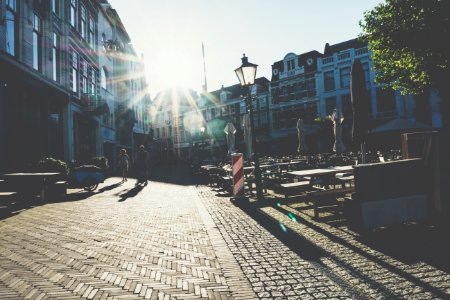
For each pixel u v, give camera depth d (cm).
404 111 2855
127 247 455
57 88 1648
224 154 4756
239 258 396
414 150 506
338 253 395
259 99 4050
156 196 1063
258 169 881
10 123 1281
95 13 2588
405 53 1339
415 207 482
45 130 1595
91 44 2455
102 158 1780
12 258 407
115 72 3206
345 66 3272
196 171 2109
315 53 3603
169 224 609
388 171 480
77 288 310
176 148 5922
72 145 1909
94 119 2402
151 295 293
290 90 3747
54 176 1074
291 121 3716
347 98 3269
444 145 476
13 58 1241
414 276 311
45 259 403
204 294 294
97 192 1218
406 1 1251
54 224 622
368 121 805
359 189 475
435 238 430
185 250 437
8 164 1247
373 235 467
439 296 268
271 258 391
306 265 360
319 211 591
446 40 1148
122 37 3606
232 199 873
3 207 742
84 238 508
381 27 1330
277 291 296
